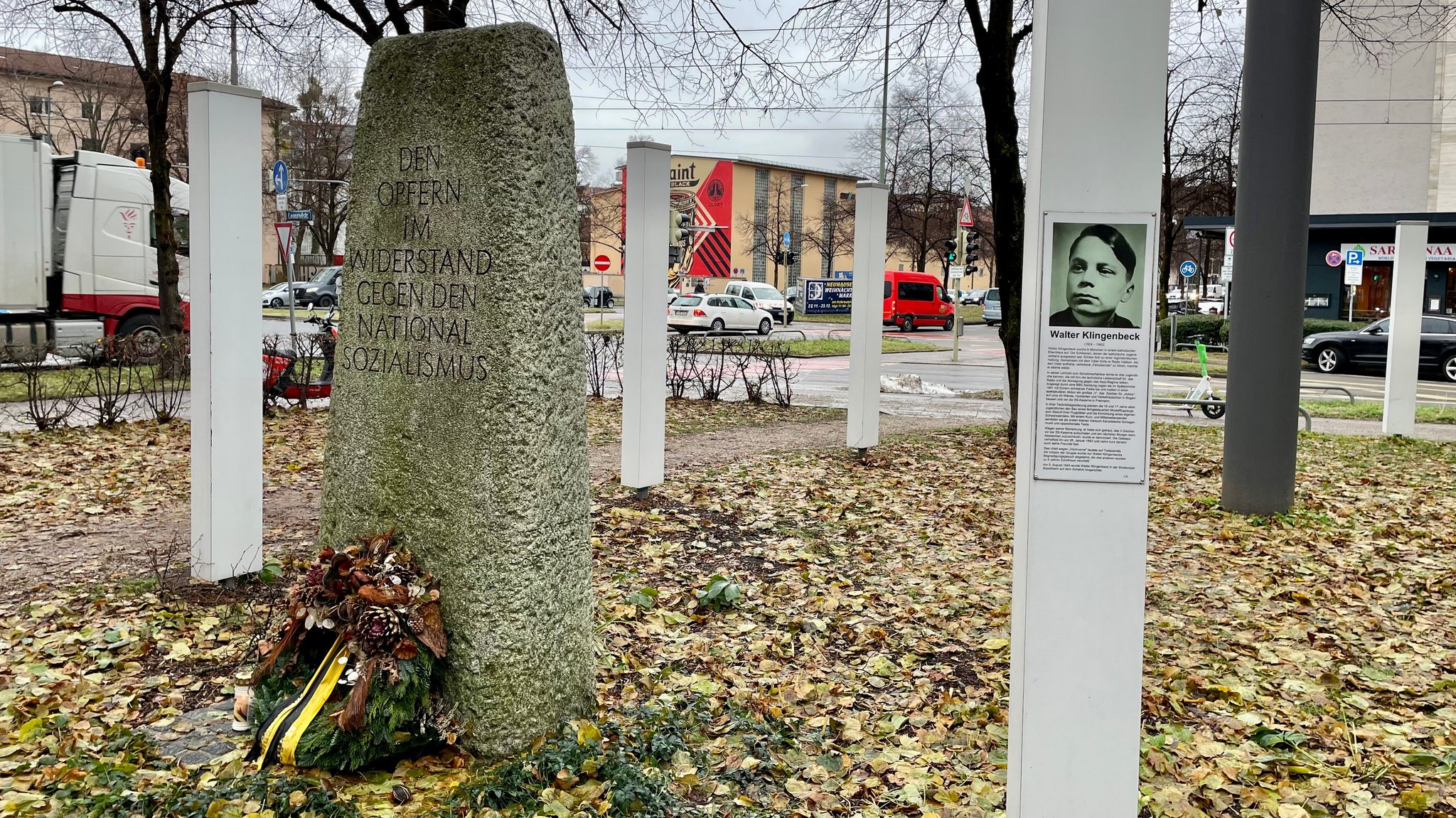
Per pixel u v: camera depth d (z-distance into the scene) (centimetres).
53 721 400
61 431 1143
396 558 378
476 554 372
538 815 330
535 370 375
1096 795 302
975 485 993
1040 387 289
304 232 4700
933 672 507
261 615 534
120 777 352
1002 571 689
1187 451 1257
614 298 6888
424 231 385
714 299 3997
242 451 582
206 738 394
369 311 402
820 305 5644
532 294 373
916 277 4938
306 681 380
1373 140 3428
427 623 368
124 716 413
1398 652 550
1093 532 293
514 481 372
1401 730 445
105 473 934
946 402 1866
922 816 356
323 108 4359
